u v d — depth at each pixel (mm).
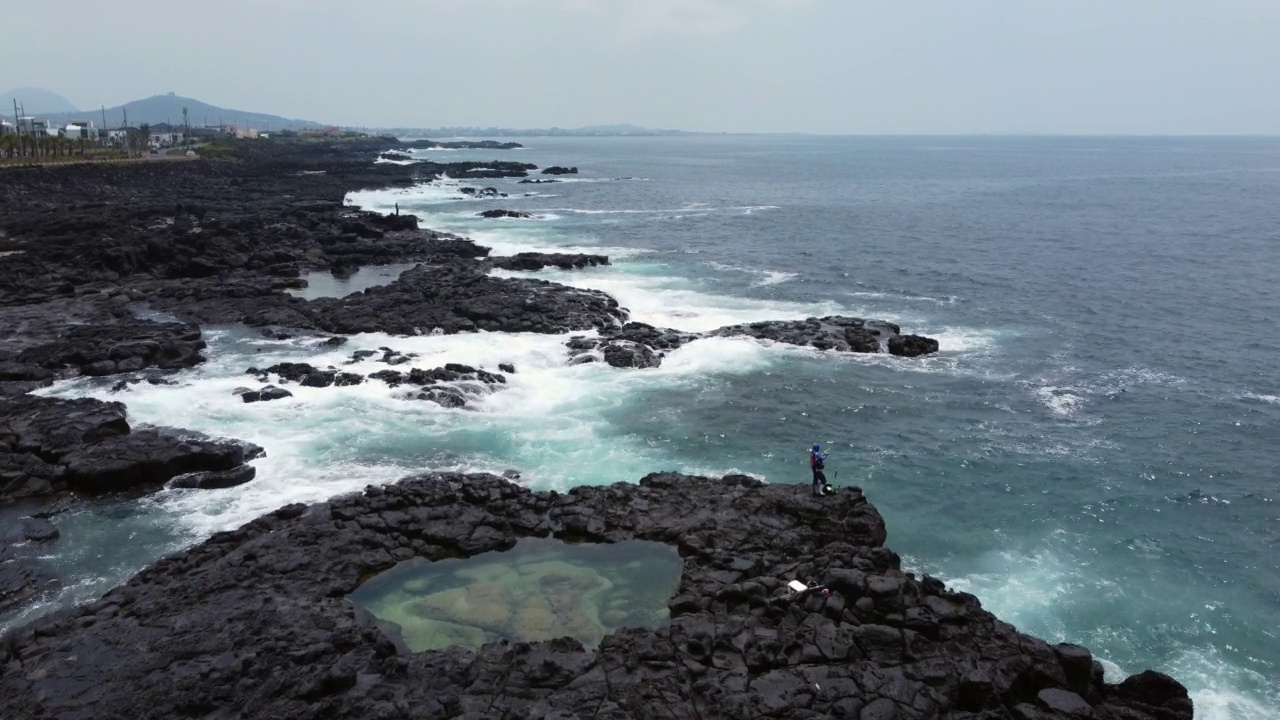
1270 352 48031
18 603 22969
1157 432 36656
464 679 18703
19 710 17594
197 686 18141
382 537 25391
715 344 47312
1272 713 20125
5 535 26438
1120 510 29766
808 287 65438
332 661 19141
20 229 76188
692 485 28891
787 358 45938
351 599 22906
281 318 51656
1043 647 19453
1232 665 21875
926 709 17734
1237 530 28500
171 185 129500
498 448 33812
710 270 72062
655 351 45844
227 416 36219
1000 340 50594
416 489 27891
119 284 61188
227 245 71375
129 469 29609
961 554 26922
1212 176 196000
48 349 42719
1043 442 35562
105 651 19562
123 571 24672
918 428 36906
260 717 17219
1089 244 85875
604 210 120062
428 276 63562
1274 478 32250
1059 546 27438
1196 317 55812
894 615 20469
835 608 20875
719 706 17688
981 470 32844
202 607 21500
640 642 19797
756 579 22438
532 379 41750
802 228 99312
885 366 45156
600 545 25781
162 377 41031
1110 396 41062
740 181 183000
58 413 34000
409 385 39469
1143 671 20828
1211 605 24344
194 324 50000
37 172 108875
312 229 85938
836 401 39844
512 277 66062
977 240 89250
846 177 197125
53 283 58438
